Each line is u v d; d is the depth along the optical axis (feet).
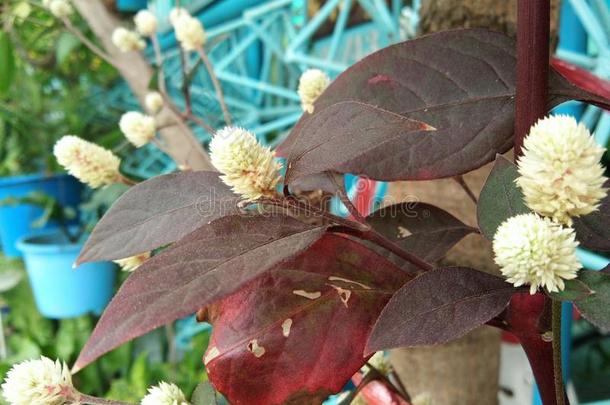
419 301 0.43
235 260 0.42
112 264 2.37
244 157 0.47
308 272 0.53
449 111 0.57
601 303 0.39
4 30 2.36
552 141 0.38
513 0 0.83
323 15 1.75
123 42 1.26
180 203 0.52
